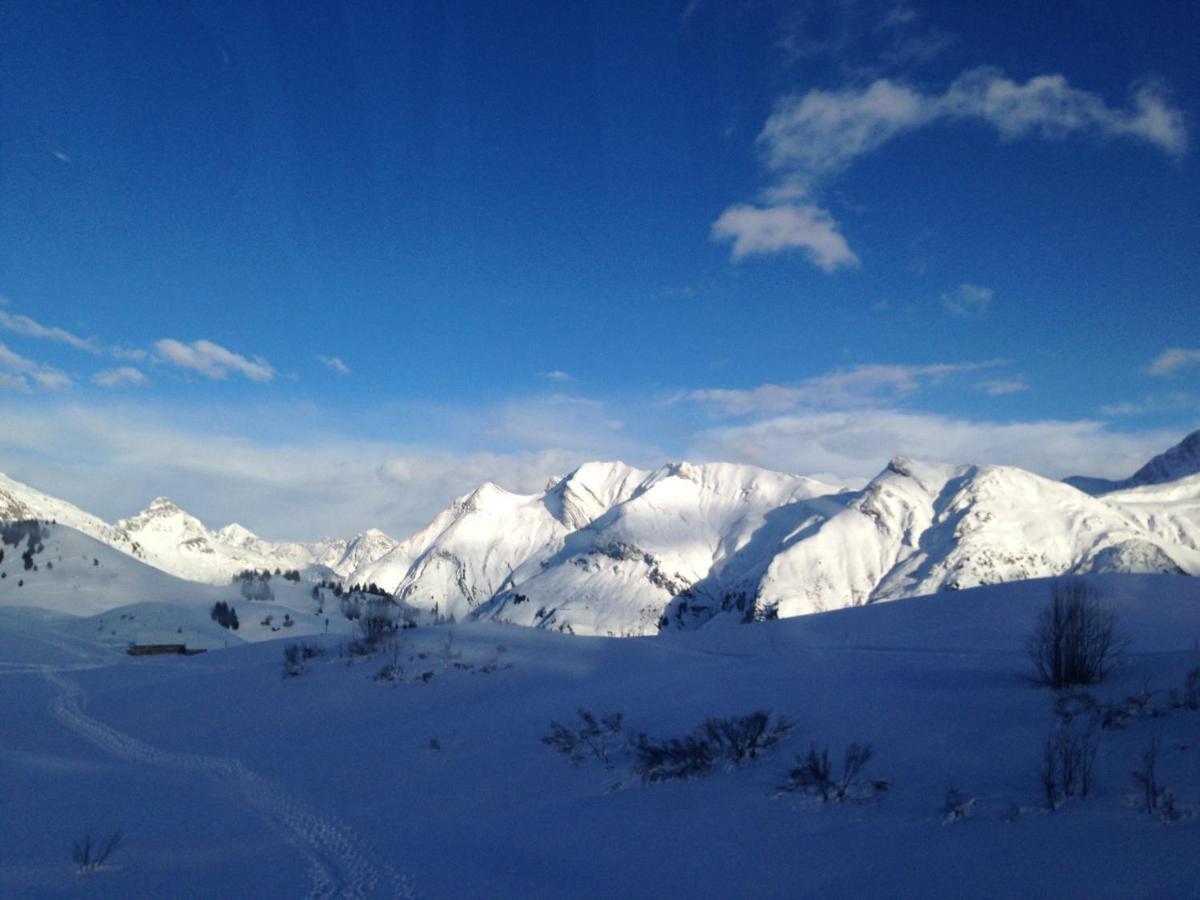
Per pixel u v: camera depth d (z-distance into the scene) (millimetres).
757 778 23828
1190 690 22031
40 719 52656
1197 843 14289
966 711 25672
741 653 49594
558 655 55656
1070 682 26797
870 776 21672
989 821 17406
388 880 21250
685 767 25734
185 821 29000
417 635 65250
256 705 49688
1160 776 17547
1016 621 44219
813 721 27797
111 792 33219
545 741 32750
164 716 50281
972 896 14320
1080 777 18391
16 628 131250
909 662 36469
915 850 16828
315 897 20078
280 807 30906
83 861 23562
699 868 18516
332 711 46281
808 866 17297
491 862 21781
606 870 19609
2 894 20547
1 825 27500
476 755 33406
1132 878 13617
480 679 49188
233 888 21031
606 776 27609
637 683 40719
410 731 39438
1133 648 34656
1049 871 14555
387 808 28984
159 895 20516
